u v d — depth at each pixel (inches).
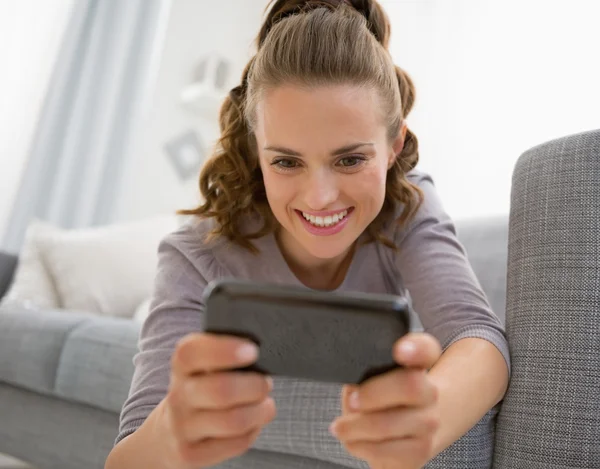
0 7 107.7
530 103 88.7
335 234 33.1
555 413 28.8
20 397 64.0
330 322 18.5
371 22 38.9
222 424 18.9
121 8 117.5
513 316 32.3
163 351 32.9
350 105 30.1
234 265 39.4
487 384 28.2
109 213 114.7
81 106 114.0
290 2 38.5
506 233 61.9
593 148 31.6
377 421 19.3
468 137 94.0
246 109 35.2
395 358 18.7
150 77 119.5
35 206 109.1
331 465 35.0
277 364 19.2
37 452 60.7
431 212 39.8
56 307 84.7
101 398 53.3
